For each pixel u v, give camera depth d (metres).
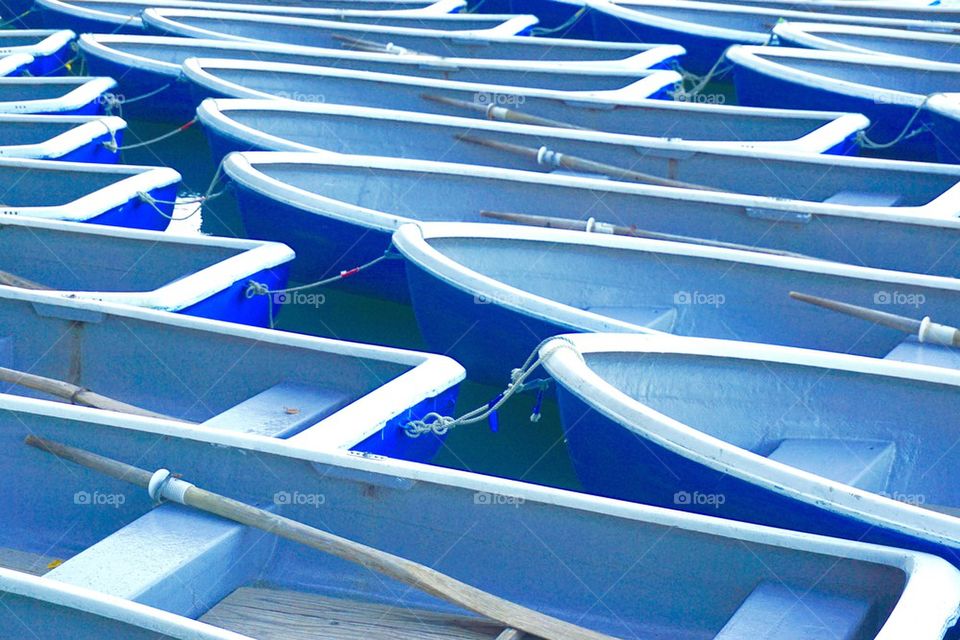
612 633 3.55
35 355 4.92
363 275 6.00
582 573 3.57
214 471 3.90
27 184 6.46
